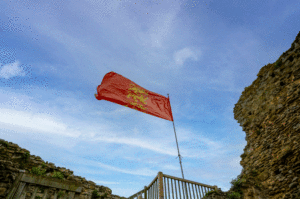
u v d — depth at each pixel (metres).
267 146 10.36
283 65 11.13
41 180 4.41
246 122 12.78
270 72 11.95
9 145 10.72
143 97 11.15
